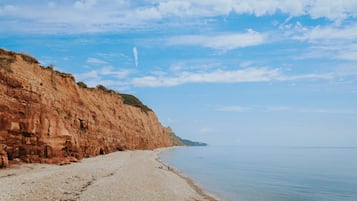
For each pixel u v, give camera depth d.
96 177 31.33
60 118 44.66
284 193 36.00
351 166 75.88
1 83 35.22
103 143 66.94
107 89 91.00
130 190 27.11
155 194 27.25
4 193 20.64
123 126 90.56
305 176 53.34
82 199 21.69
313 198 33.69
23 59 43.00
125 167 43.19
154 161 65.62
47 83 47.72
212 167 66.88
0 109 33.75
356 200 33.38
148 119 141.38
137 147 103.88
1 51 38.41
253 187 39.44
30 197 20.47
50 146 39.44
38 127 38.16
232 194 33.50
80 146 53.28
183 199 27.23
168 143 189.25
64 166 37.50
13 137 34.91
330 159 106.81
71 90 57.84
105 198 22.84
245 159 99.75
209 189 35.88
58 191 22.94
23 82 37.91
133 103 146.50
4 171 30.42
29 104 37.78
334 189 40.34
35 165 35.53
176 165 68.50
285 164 79.88
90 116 62.19
